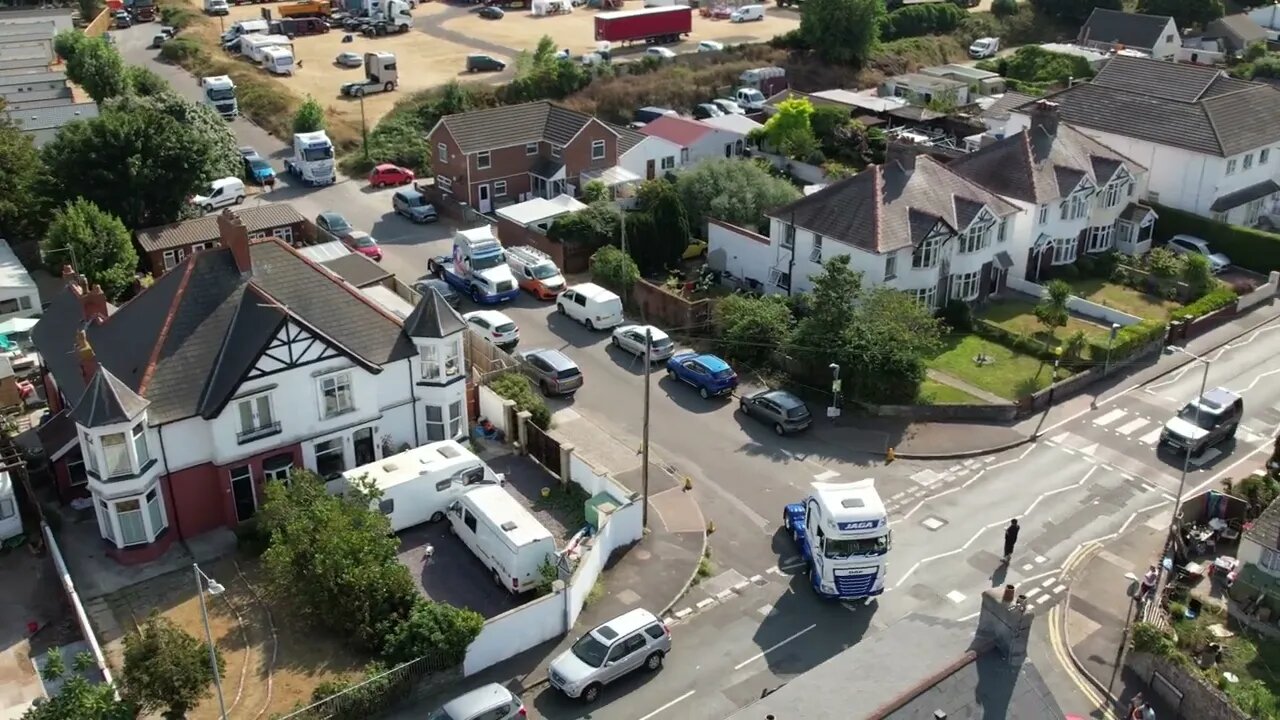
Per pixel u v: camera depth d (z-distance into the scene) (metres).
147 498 42.16
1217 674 37.09
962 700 26.31
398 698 35.62
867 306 57.06
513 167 81.81
